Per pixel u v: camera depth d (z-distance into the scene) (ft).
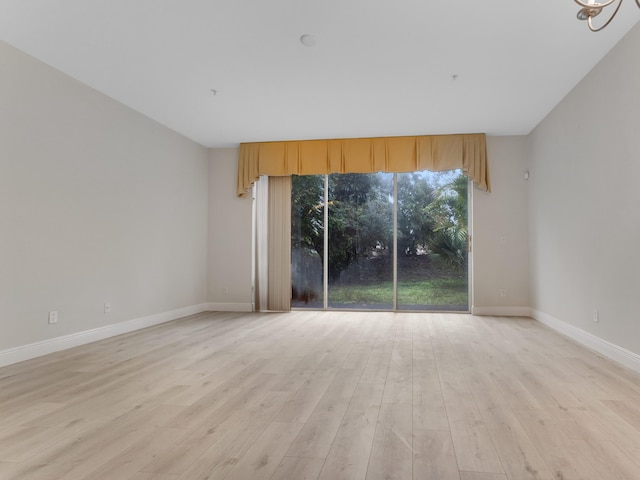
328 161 24.48
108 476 6.55
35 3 11.29
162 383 11.41
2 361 13.17
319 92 17.46
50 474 6.62
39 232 14.53
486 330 19.17
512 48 13.74
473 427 8.42
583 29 12.59
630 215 12.61
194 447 7.56
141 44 13.52
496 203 23.57
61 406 9.68
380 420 8.80
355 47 13.70
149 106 19.02
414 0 11.18
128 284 18.93
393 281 25.00
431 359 13.97
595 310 15.03
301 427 8.45
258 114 20.12
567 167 17.58
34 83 14.39
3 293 13.29
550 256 19.75
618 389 10.78
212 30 12.66
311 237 25.84
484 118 20.74
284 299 25.49
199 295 25.13
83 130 16.46
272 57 14.39
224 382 11.48
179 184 23.11
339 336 17.90
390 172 24.02
